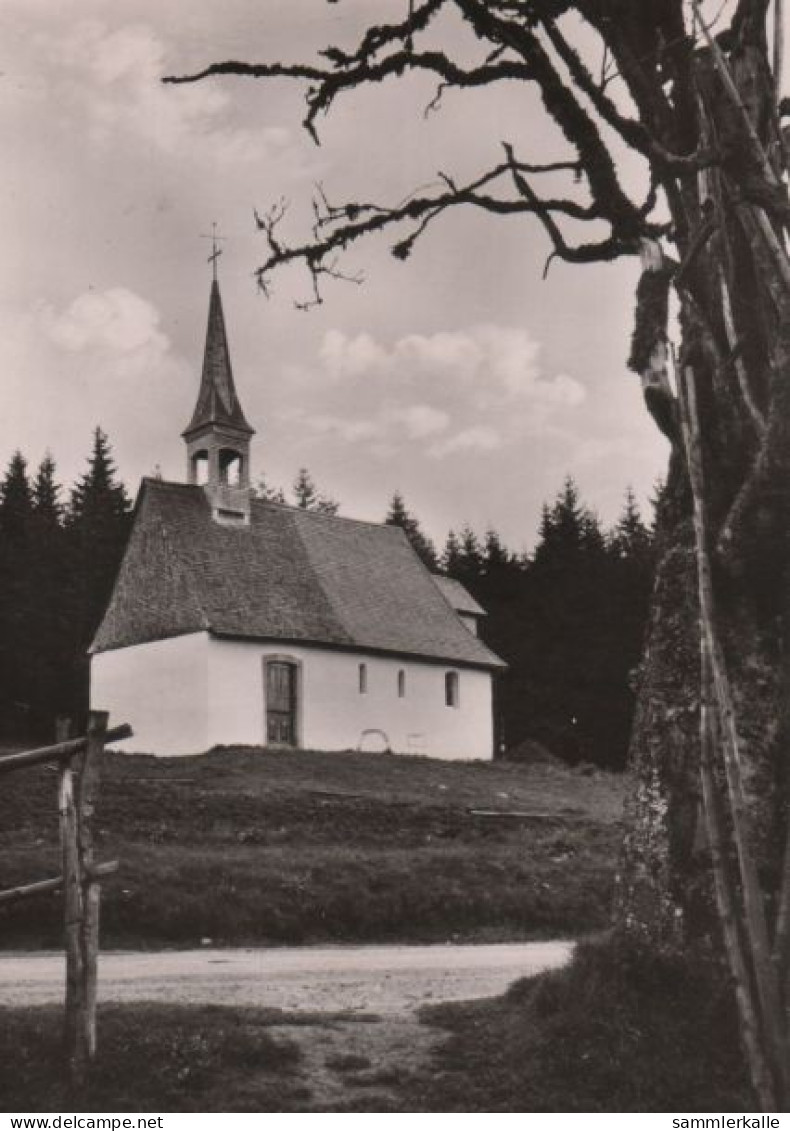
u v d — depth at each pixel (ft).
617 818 92.43
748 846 25.35
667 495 31.40
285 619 133.49
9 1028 24.91
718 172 29.45
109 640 135.95
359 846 77.05
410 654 143.02
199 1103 22.80
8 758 24.23
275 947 54.80
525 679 212.02
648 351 30.81
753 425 29.58
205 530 137.80
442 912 61.46
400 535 165.78
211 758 112.16
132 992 35.19
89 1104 22.41
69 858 24.36
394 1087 24.08
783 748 28.22
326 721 133.39
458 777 114.21
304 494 314.35
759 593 28.91
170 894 57.00
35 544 191.93
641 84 31.50
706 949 27.30
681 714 29.37
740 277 30.45
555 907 63.41
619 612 207.82
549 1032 25.25
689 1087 23.89
